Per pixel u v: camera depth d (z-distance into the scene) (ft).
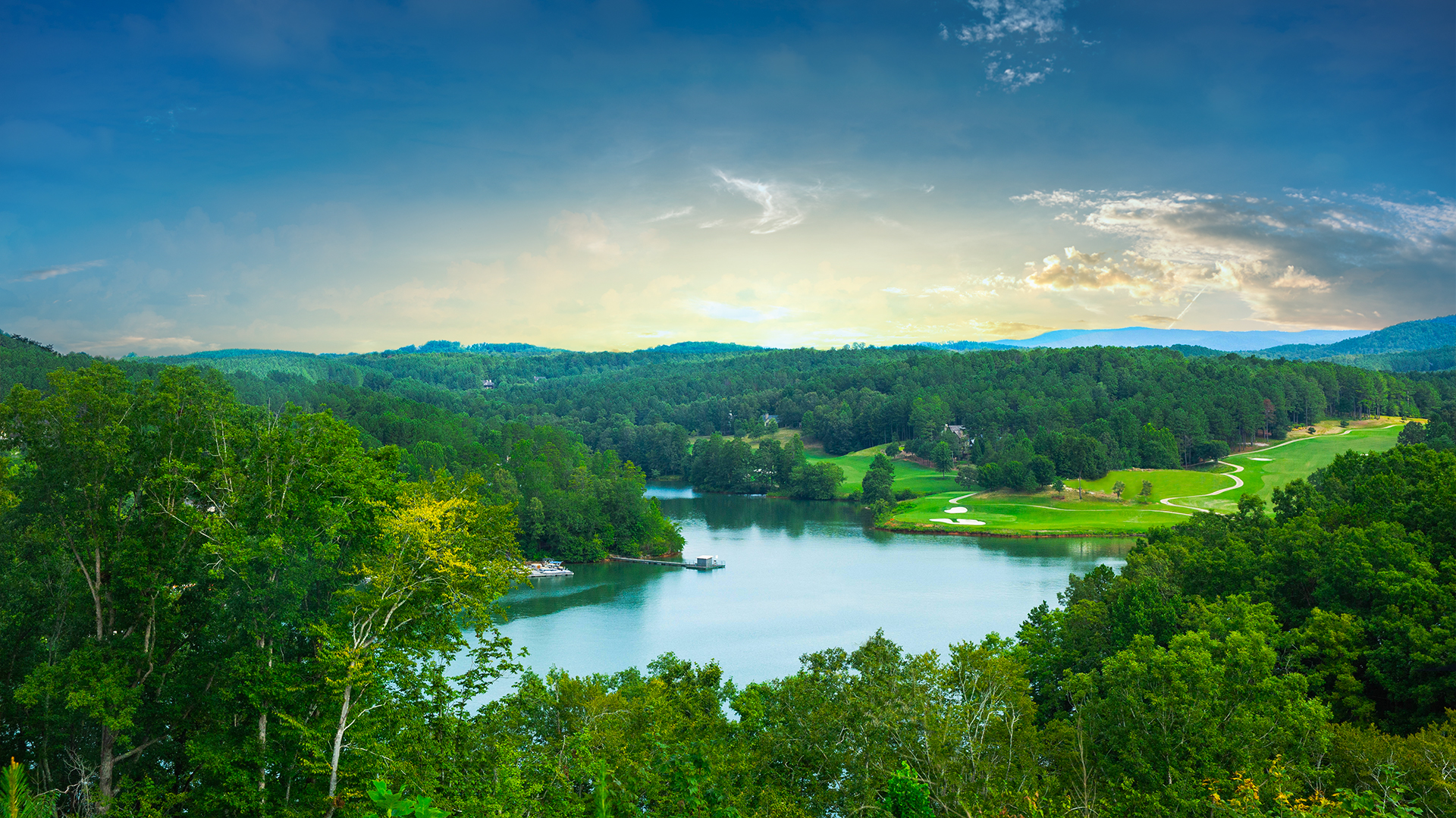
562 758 81.20
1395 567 143.23
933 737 88.53
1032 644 167.63
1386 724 122.21
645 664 214.48
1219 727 95.40
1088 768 100.89
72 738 98.84
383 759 86.33
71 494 100.27
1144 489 486.79
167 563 99.81
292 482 101.45
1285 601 161.07
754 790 89.30
